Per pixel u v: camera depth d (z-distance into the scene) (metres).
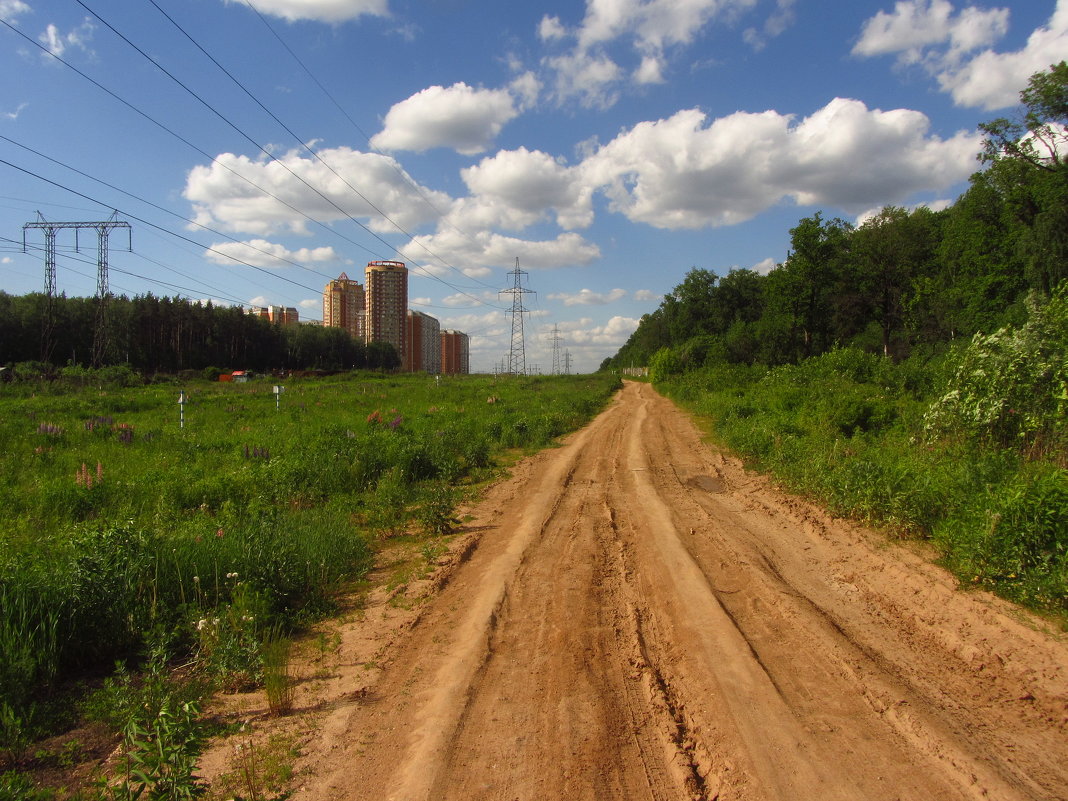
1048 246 31.20
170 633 5.40
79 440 16.19
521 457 16.16
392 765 3.71
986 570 6.20
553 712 4.27
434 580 7.09
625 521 9.51
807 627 5.55
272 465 11.66
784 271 49.91
